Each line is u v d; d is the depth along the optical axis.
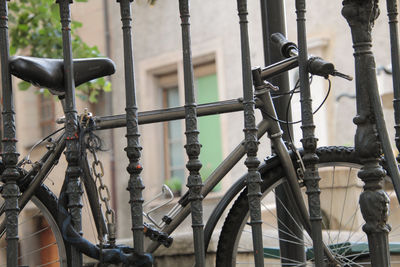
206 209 6.62
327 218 5.09
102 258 2.90
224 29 14.54
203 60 14.97
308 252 4.45
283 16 4.36
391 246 4.68
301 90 3.01
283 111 4.25
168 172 15.12
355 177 5.02
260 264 2.92
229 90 14.50
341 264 3.93
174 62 15.30
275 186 3.80
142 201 2.91
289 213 4.13
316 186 2.98
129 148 2.88
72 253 2.90
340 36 12.67
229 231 3.78
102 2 15.68
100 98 15.38
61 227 2.86
